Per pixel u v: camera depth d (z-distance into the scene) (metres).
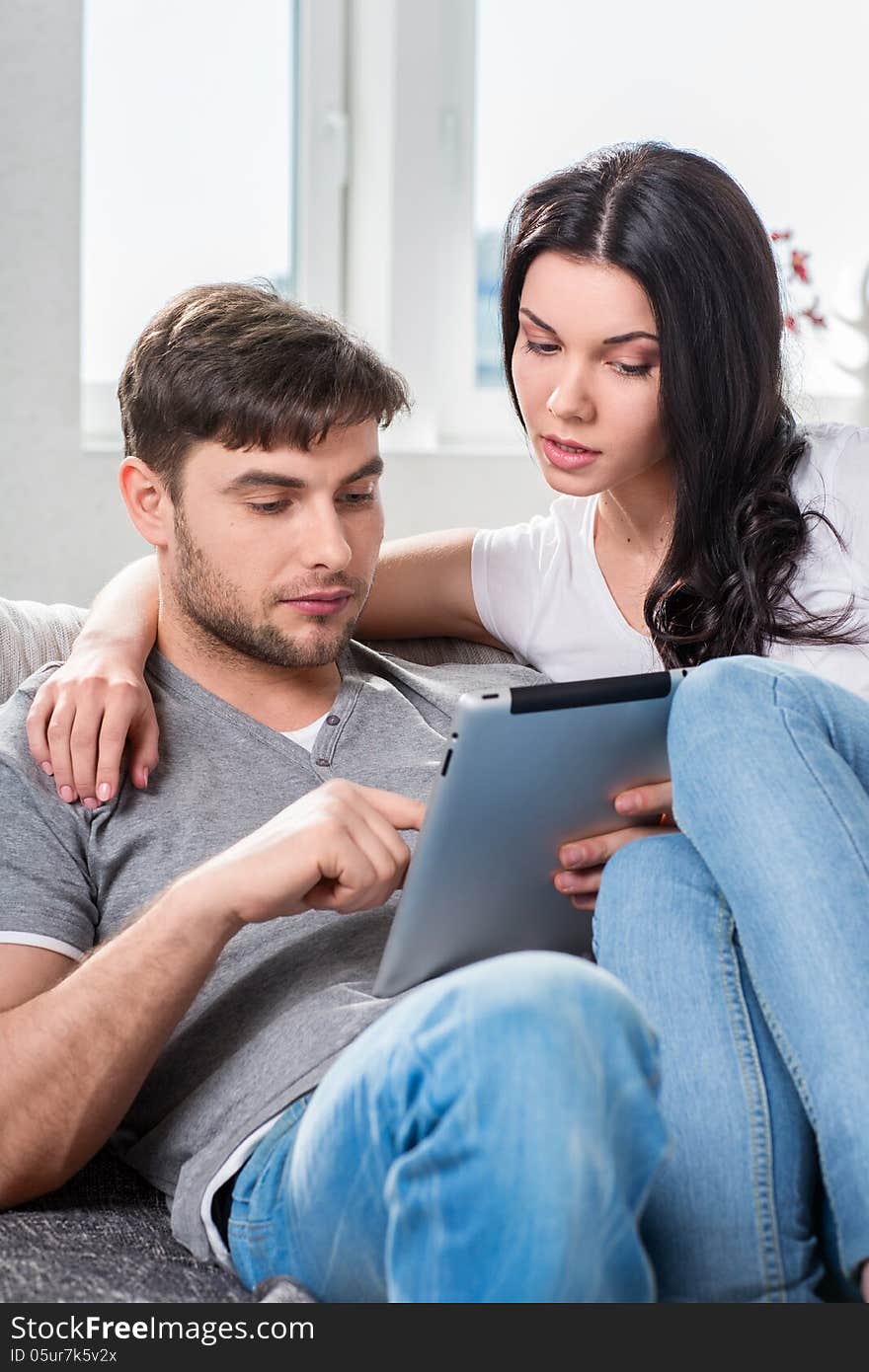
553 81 3.01
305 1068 1.03
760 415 1.52
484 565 1.67
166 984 1.02
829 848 0.94
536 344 1.50
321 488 1.21
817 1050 0.90
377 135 2.84
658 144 1.52
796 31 3.11
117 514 2.51
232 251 2.81
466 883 1.06
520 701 1.00
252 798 1.25
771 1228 0.93
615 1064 0.78
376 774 1.31
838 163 3.15
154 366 1.23
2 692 1.43
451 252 2.97
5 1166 1.04
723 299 1.46
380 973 1.08
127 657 1.26
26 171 2.38
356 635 1.65
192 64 2.73
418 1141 0.79
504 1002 0.77
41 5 2.37
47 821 1.19
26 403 2.42
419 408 2.92
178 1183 1.04
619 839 1.11
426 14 2.81
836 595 1.54
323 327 1.24
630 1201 0.79
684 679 1.05
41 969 1.12
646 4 3.03
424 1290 0.77
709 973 0.98
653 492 1.60
